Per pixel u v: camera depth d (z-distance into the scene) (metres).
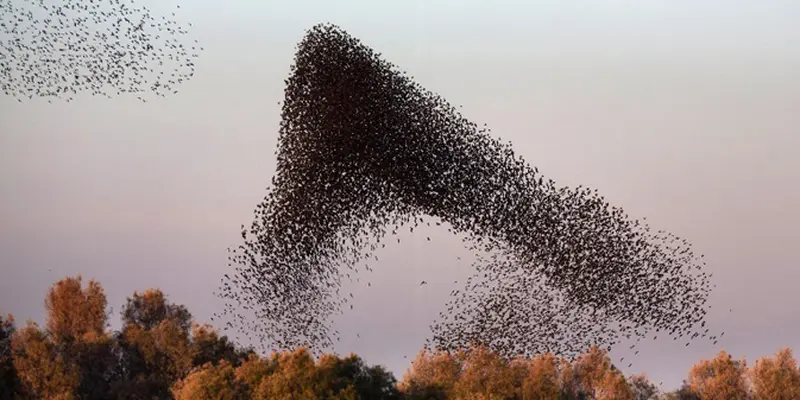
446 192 51.75
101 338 71.44
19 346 67.25
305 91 51.66
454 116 52.28
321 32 52.47
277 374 63.62
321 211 51.84
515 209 52.47
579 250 53.03
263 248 52.84
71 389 65.69
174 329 73.19
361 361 69.31
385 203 51.66
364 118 51.22
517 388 73.00
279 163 51.94
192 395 63.41
